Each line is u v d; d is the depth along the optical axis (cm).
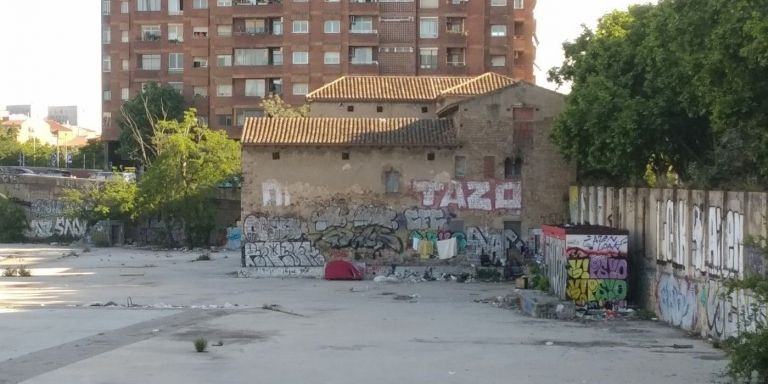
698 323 2456
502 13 9356
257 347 2125
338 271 4544
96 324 2611
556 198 4638
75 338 2286
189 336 2342
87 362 1866
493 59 9406
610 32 4431
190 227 7456
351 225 4678
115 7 10094
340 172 4684
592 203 3828
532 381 1661
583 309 2933
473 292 3875
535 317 2883
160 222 7856
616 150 3509
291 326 2592
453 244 4631
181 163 7269
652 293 2895
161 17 10019
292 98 9450
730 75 2244
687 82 3006
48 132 19925
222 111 9681
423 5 9381
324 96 6322
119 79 10131
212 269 5350
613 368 1830
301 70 9425
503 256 4631
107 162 10488
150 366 1816
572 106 3944
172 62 10025
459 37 9356
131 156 9781
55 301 3494
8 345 2148
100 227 8044
